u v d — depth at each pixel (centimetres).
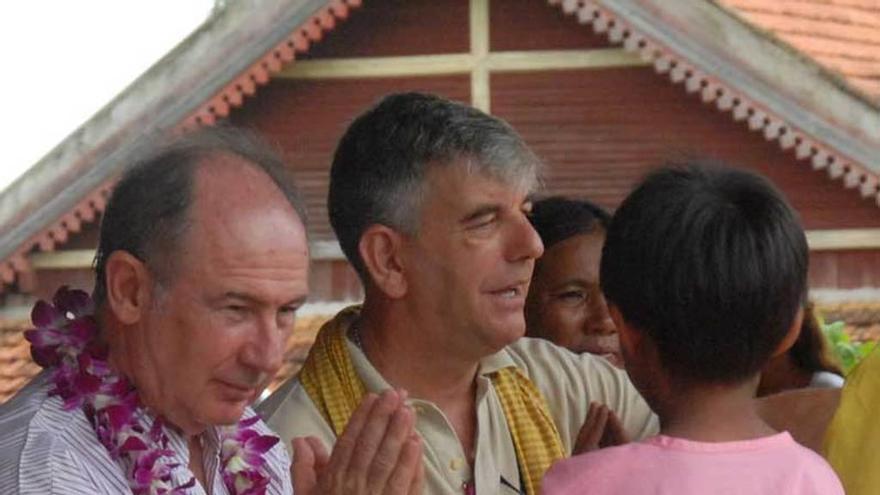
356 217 347
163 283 277
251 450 300
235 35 1458
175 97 1449
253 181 281
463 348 345
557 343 396
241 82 1468
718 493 287
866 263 1571
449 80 1641
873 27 1823
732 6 1758
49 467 265
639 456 294
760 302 293
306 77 1612
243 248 275
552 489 297
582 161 1625
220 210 276
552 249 395
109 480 274
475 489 344
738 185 301
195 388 278
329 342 352
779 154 1576
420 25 1628
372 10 1616
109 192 286
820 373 433
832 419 331
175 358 278
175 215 276
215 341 276
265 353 278
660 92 1616
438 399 350
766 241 294
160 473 277
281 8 1462
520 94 1634
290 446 338
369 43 1614
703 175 302
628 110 1612
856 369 330
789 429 348
